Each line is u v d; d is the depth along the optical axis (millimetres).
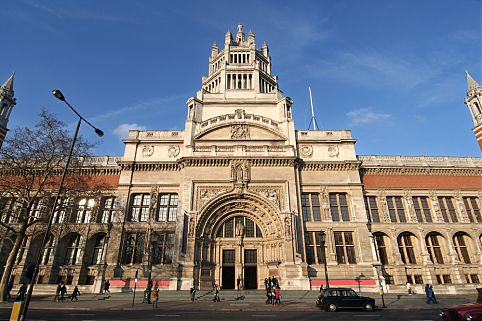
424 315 19625
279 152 41375
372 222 40688
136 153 42906
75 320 16844
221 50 67938
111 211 40844
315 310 22625
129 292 33250
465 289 34938
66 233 38781
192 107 45625
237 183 39094
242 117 44562
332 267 36344
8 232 35094
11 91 49125
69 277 36812
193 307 23500
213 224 38719
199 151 41219
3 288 27344
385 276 37781
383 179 43375
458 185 43969
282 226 37031
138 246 37938
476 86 50500
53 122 31859
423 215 42094
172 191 40656
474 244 40688
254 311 22094
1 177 33812
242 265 37188
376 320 17562
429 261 38719
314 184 41125
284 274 34812
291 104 46000
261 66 63562
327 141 43906
